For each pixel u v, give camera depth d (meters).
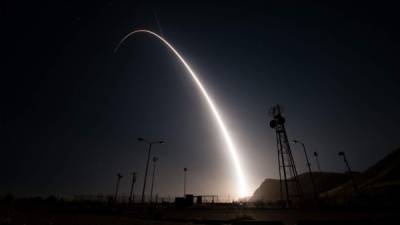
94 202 57.75
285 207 43.97
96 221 19.22
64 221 18.64
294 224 17.80
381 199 37.91
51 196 61.97
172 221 20.38
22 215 23.36
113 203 53.62
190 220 20.47
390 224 10.74
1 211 27.89
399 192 40.94
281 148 50.09
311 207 37.81
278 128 51.72
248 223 11.98
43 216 22.98
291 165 48.94
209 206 51.50
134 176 52.53
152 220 21.28
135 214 29.62
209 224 18.58
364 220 10.95
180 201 50.41
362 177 79.44
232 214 29.91
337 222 10.92
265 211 34.78
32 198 62.12
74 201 60.28
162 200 54.38
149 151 42.12
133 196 55.72
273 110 53.69
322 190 110.25
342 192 71.94
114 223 17.97
